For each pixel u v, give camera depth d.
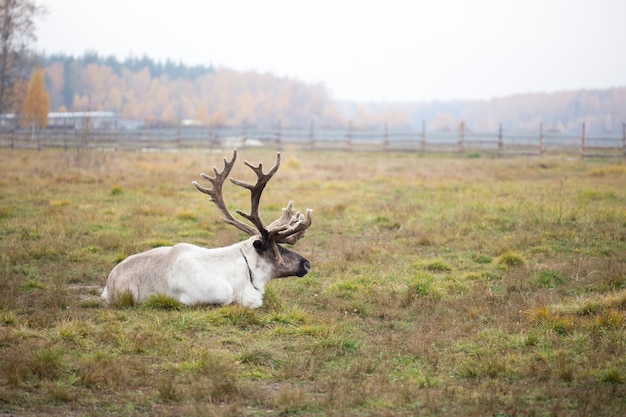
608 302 8.38
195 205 16.75
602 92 169.62
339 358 6.88
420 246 12.62
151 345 6.89
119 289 8.57
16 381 5.82
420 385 6.12
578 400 5.66
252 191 8.78
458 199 17.75
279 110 146.88
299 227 8.69
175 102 148.38
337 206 16.44
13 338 6.86
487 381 6.15
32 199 16.98
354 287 9.62
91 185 19.92
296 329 7.57
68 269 10.53
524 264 11.05
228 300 8.40
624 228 13.29
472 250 12.21
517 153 39.19
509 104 186.88
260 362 6.64
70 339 6.98
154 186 20.19
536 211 15.00
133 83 151.12
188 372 6.30
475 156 38.81
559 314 8.06
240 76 169.00
